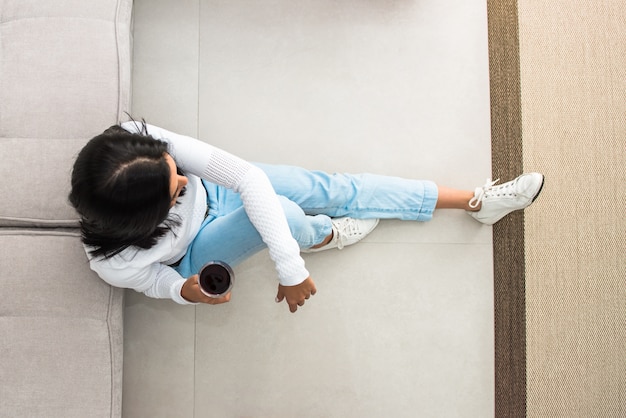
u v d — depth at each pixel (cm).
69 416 131
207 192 143
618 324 170
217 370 168
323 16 179
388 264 172
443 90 178
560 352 170
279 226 118
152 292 130
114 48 145
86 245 118
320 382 168
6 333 132
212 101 177
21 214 137
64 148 139
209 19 179
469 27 179
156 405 167
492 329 171
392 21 179
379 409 168
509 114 177
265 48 178
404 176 176
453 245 173
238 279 171
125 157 100
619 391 168
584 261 172
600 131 176
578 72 177
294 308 125
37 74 142
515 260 173
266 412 168
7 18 147
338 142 176
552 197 175
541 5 178
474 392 169
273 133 176
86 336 134
